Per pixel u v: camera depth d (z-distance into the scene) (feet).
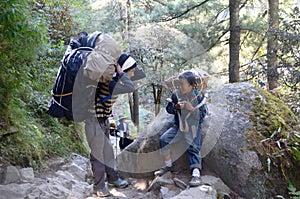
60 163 13.41
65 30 21.81
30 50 11.16
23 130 12.75
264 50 36.27
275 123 11.21
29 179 11.12
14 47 10.66
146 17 25.13
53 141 14.53
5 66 11.07
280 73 21.50
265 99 12.17
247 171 10.34
